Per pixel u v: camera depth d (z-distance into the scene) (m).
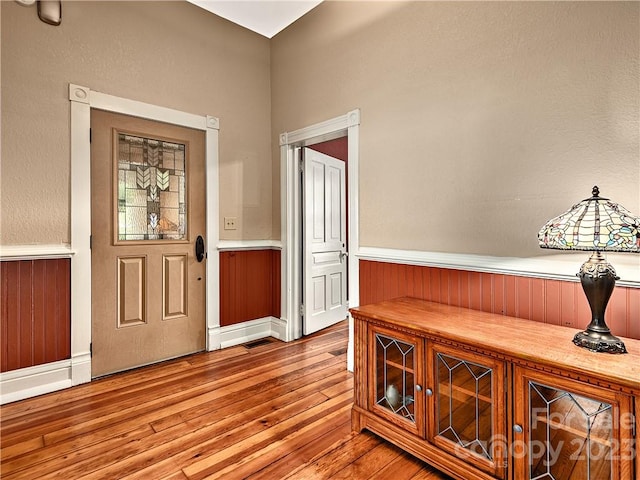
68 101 2.32
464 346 1.44
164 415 1.97
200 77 2.95
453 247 2.07
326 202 3.68
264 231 3.42
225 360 2.80
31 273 2.21
